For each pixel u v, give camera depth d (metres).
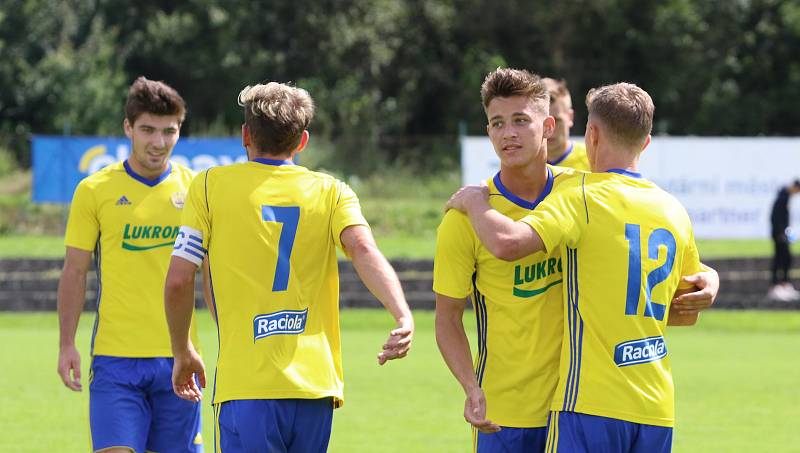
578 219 16.20
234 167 16.97
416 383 43.62
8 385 42.38
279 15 136.50
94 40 136.62
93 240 21.89
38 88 130.62
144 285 21.67
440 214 90.56
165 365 21.55
